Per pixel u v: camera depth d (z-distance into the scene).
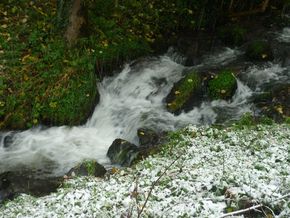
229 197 6.04
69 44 12.51
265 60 13.97
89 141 11.06
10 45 12.14
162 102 12.43
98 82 12.67
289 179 6.34
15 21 12.99
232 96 12.14
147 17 15.25
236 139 8.95
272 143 8.45
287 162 7.46
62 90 11.52
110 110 12.14
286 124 9.82
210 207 5.64
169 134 10.09
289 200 5.74
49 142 10.87
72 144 10.87
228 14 16.97
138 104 12.45
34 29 12.74
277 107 11.09
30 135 11.04
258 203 5.86
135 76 13.20
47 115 11.24
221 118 11.25
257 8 17.45
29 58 11.93
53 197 7.16
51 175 9.46
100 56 12.71
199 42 15.12
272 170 6.96
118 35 13.79
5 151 10.58
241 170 6.94
